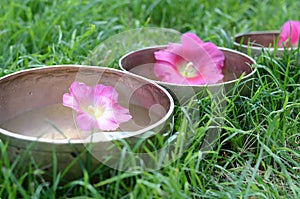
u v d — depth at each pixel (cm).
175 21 127
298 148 84
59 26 107
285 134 84
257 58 97
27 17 119
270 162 82
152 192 71
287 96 84
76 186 72
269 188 76
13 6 118
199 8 127
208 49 92
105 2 124
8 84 80
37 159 70
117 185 70
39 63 98
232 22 125
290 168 80
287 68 91
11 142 71
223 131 84
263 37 107
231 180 78
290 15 125
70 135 79
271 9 131
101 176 72
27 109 83
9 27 111
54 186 69
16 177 72
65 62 97
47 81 83
